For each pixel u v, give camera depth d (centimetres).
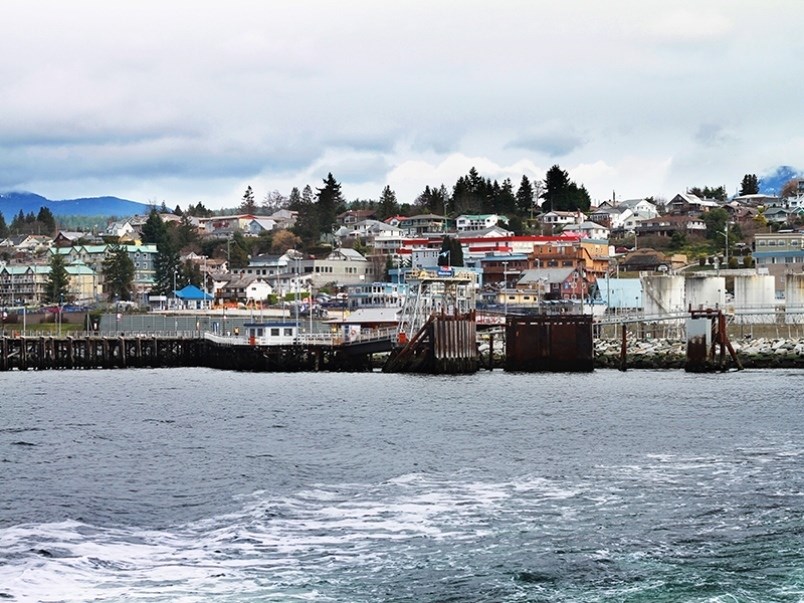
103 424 8738
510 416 8850
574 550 4559
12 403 10669
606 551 4541
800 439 7294
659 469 6225
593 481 5897
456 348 13650
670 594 4000
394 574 4275
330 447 7269
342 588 4116
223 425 8569
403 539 4756
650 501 5388
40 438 7875
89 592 4050
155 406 10212
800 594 3978
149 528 4997
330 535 4831
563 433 7769
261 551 4588
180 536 4850
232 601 3975
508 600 3978
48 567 4334
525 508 5284
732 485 5731
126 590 4075
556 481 5912
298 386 12244
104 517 5216
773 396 10175
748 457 6581
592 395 10525
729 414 8744
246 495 5659
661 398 10125
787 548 4550
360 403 10125
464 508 5303
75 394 11712
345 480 6034
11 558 4459
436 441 7469
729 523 4956
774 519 5012
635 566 4331
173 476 6247
